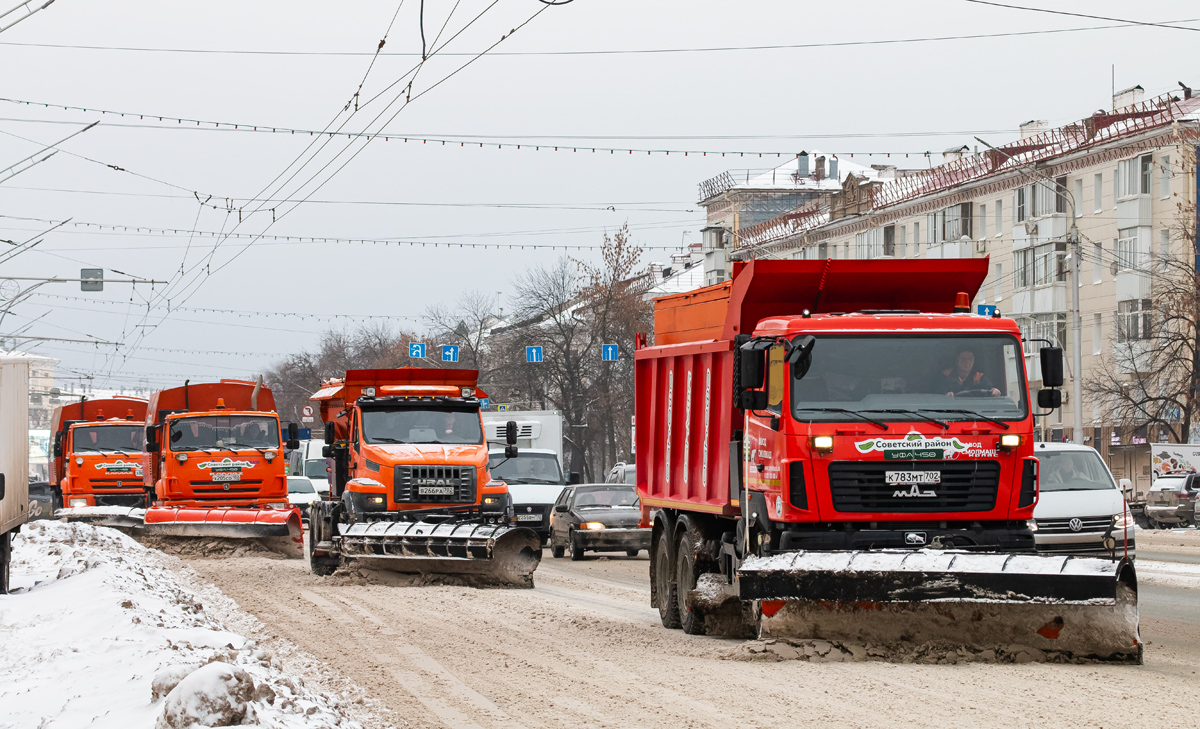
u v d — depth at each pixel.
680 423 15.08
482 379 77.69
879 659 10.96
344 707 8.95
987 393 11.84
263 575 22.22
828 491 11.49
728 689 9.59
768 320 12.36
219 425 29.77
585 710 8.94
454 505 22.12
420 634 13.63
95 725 7.71
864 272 13.15
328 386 25.81
